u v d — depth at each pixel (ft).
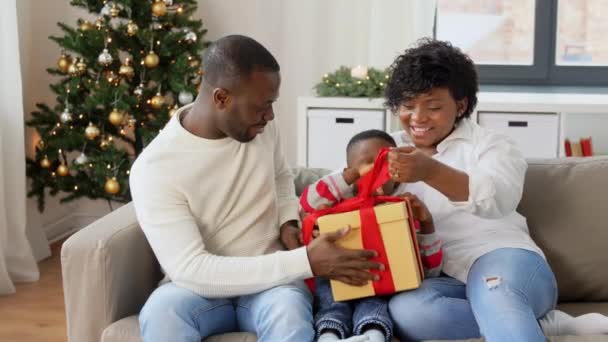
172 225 5.39
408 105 5.86
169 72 10.80
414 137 5.95
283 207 6.12
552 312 5.56
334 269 5.25
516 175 5.59
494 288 5.15
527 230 6.07
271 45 12.35
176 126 5.71
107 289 5.43
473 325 5.31
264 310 5.23
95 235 5.51
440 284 5.57
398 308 5.34
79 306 5.48
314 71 12.37
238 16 12.30
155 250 5.45
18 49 10.02
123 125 10.69
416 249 5.41
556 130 10.44
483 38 12.56
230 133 5.59
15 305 9.71
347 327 5.24
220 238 5.71
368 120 10.59
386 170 5.37
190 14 11.28
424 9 11.34
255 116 5.47
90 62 10.70
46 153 10.81
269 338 5.13
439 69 5.71
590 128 11.03
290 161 12.69
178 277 5.31
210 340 5.36
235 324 5.60
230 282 5.26
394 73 5.98
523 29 12.48
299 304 5.24
